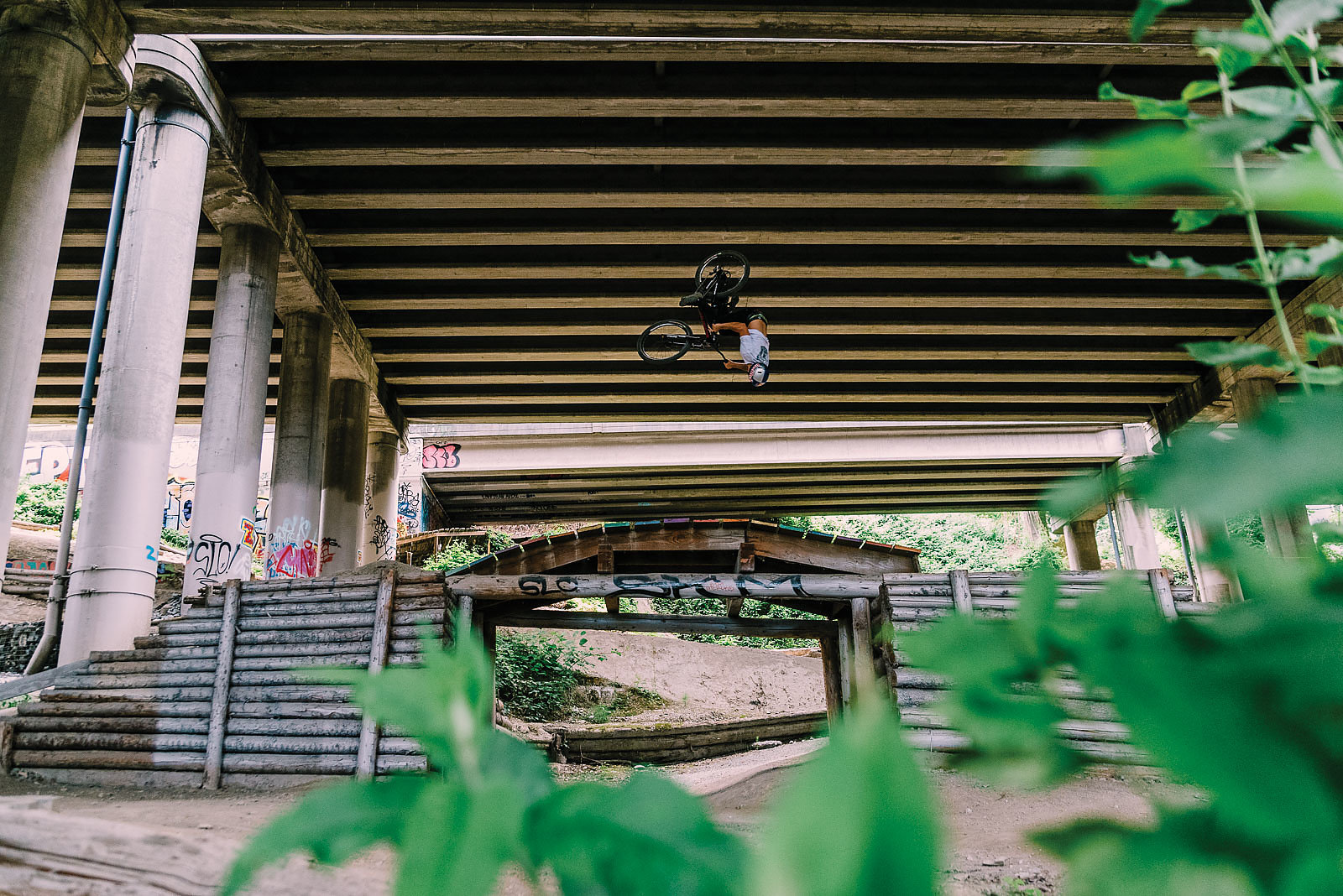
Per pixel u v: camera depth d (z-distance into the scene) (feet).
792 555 38.73
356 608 30.42
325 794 1.13
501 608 39.86
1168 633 0.93
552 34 39.34
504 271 57.47
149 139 38.01
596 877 1.00
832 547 38.88
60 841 4.30
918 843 0.75
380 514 73.51
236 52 39.81
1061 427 87.45
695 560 43.70
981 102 43.86
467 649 1.28
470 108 43.45
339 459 64.54
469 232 53.01
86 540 34.17
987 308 64.80
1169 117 1.78
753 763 43.98
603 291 61.21
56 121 31.81
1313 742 0.84
